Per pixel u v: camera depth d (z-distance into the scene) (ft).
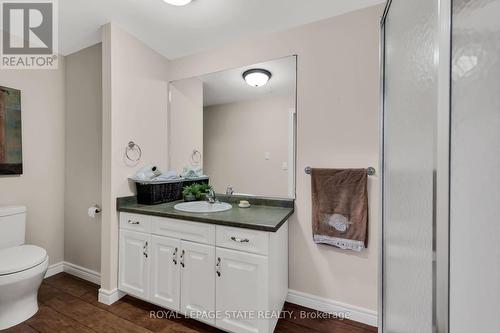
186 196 6.74
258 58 6.33
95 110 6.81
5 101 6.14
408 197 2.68
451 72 1.79
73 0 4.97
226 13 5.39
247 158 6.55
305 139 5.78
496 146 1.72
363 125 5.21
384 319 3.88
